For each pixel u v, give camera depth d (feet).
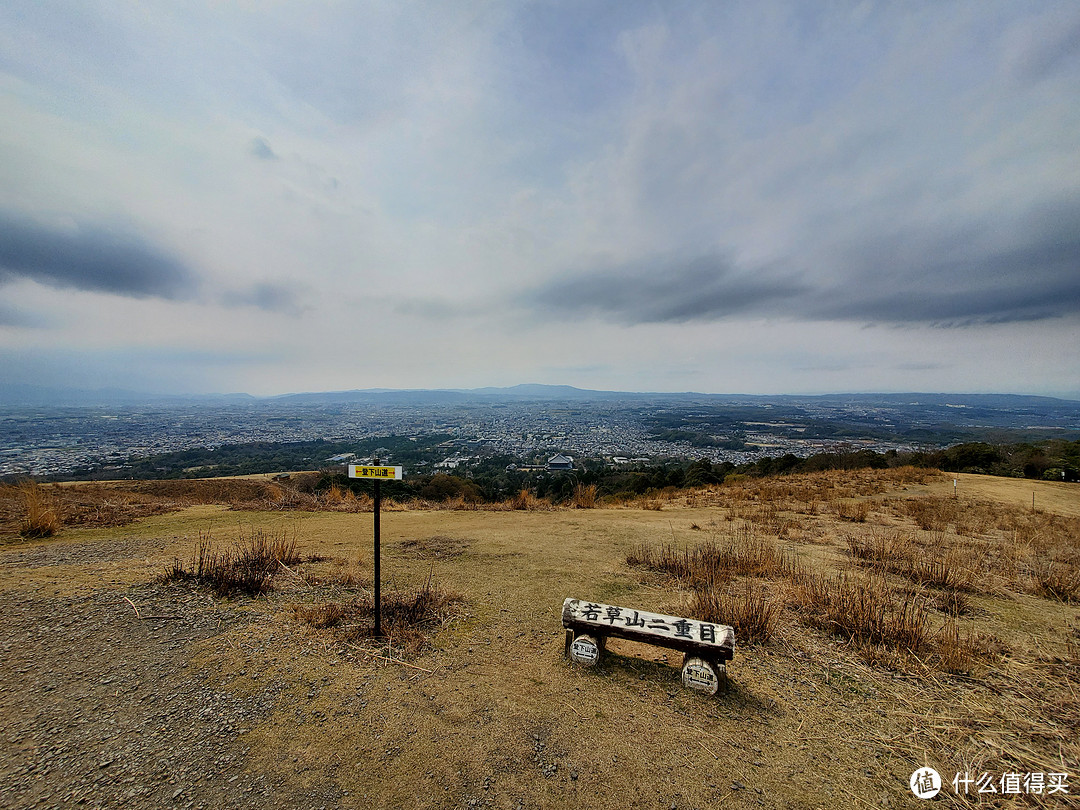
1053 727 8.95
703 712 9.30
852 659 11.45
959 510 34.99
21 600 13.48
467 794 7.08
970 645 11.93
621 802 7.01
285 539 21.45
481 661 11.03
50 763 7.46
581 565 18.74
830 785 7.44
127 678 9.93
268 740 8.16
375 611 11.99
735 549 20.33
